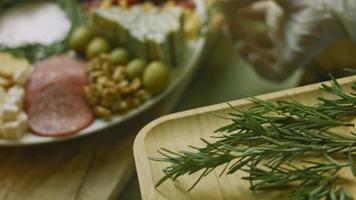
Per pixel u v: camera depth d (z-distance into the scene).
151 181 0.36
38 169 0.55
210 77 0.76
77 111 0.56
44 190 0.54
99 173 0.55
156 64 0.58
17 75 0.58
